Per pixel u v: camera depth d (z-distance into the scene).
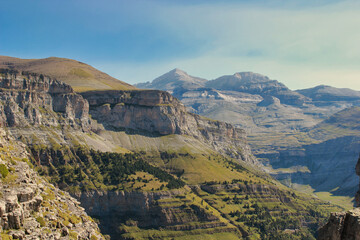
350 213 82.75
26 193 102.38
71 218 127.75
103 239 140.75
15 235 90.44
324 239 84.56
